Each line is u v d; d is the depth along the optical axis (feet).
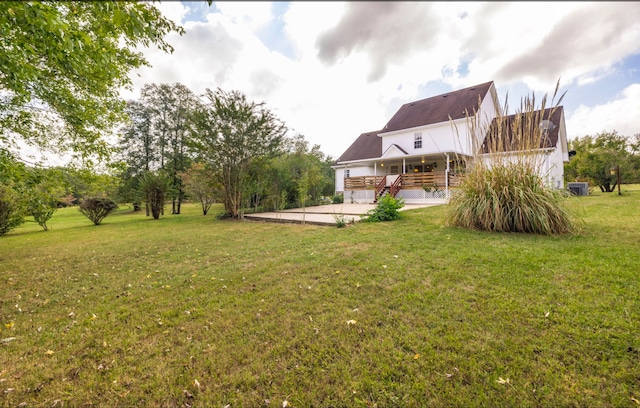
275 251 16.89
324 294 9.68
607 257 11.46
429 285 9.84
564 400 4.70
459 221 19.71
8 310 9.78
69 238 27.91
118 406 5.11
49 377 5.97
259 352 6.56
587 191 47.62
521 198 16.85
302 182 41.73
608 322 6.81
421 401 4.85
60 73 16.52
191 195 53.67
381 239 17.67
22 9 7.27
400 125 59.77
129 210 94.53
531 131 17.84
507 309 7.80
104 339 7.47
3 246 24.18
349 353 6.31
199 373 5.92
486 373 5.40
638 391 4.80
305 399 5.06
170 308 9.36
